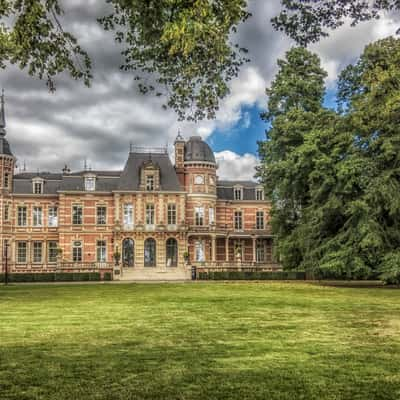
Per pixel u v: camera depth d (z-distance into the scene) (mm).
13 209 60469
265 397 7422
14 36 9312
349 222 35188
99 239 59969
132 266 59125
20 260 60219
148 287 35781
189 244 61906
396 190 32000
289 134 41719
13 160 61156
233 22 8328
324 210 35844
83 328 14305
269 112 45625
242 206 66062
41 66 10094
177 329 14039
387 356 10234
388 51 33219
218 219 65000
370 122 32719
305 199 43094
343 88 38844
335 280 47375
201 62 9953
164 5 8125
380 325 14820
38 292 30594
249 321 15758
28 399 7387
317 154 36500
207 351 10781
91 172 60750
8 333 13414
